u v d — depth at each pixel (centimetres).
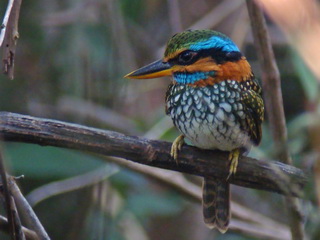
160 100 1285
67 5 1140
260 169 743
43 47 1124
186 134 814
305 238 773
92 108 1126
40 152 1042
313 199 688
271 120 841
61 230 1080
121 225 1121
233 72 805
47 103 1122
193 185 1105
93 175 1037
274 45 1134
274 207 1147
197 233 1234
